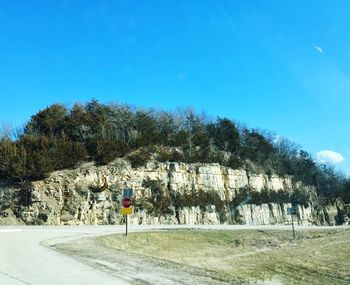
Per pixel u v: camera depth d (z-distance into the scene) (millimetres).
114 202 59250
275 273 26719
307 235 57031
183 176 70625
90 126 70125
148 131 77125
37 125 69875
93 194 58031
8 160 54219
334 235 56281
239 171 81500
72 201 55531
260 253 38562
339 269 29734
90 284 11820
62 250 20359
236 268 28094
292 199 91312
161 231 43844
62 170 59344
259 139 98875
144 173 66000
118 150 65688
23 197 53031
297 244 46406
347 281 25156
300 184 98750
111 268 15000
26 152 57188
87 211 56031
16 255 17406
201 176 73312
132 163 65750
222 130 90000
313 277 26188
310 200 96812
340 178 121000
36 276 12711
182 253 36969
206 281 13516
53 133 68875
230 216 74125
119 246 30859
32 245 21891
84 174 59406
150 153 70375
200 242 43938
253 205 79125
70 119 69438
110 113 76125
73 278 12594
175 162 70750
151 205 63000
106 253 20031
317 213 98000
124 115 77250
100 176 60688
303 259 34125
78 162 61750
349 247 42188
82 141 67750
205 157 77750
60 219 53125
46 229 37375
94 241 27453
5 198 52500
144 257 19266
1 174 54656
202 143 82812
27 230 34625
